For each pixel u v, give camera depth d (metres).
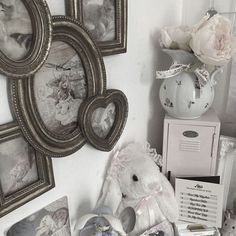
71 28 0.74
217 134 1.04
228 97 1.18
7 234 0.73
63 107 0.79
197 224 1.07
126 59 0.99
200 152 1.07
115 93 0.92
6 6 0.61
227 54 0.92
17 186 0.72
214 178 1.06
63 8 0.75
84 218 0.84
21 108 0.68
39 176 0.77
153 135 1.24
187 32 0.99
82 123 0.84
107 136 0.96
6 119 0.67
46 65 0.73
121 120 0.99
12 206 0.70
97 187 0.99
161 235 0.98
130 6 0.96
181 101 1.01
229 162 1.12
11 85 0.66
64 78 0.78
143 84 1.11
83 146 0.90
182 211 1.07
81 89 0.83
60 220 0.86
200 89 1.00
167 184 1.03
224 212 1.16
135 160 0.97
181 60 1.02
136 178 0.94
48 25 0.67
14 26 0.63
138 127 1.13
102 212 0.88
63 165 0.85
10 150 0.69
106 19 0.86
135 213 0.98
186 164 1.10
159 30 1.12
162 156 1.11
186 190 1.05
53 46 0.73
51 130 0.77
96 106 0.86
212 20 0.92
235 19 1.10
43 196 0.81
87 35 0.79
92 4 0.81
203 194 1.03
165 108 1.07
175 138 1.07
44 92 0.73
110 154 1.02
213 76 1.04
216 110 1.22
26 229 0.77
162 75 1.00
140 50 1.05
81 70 0.82
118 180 0.99
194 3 1.18
